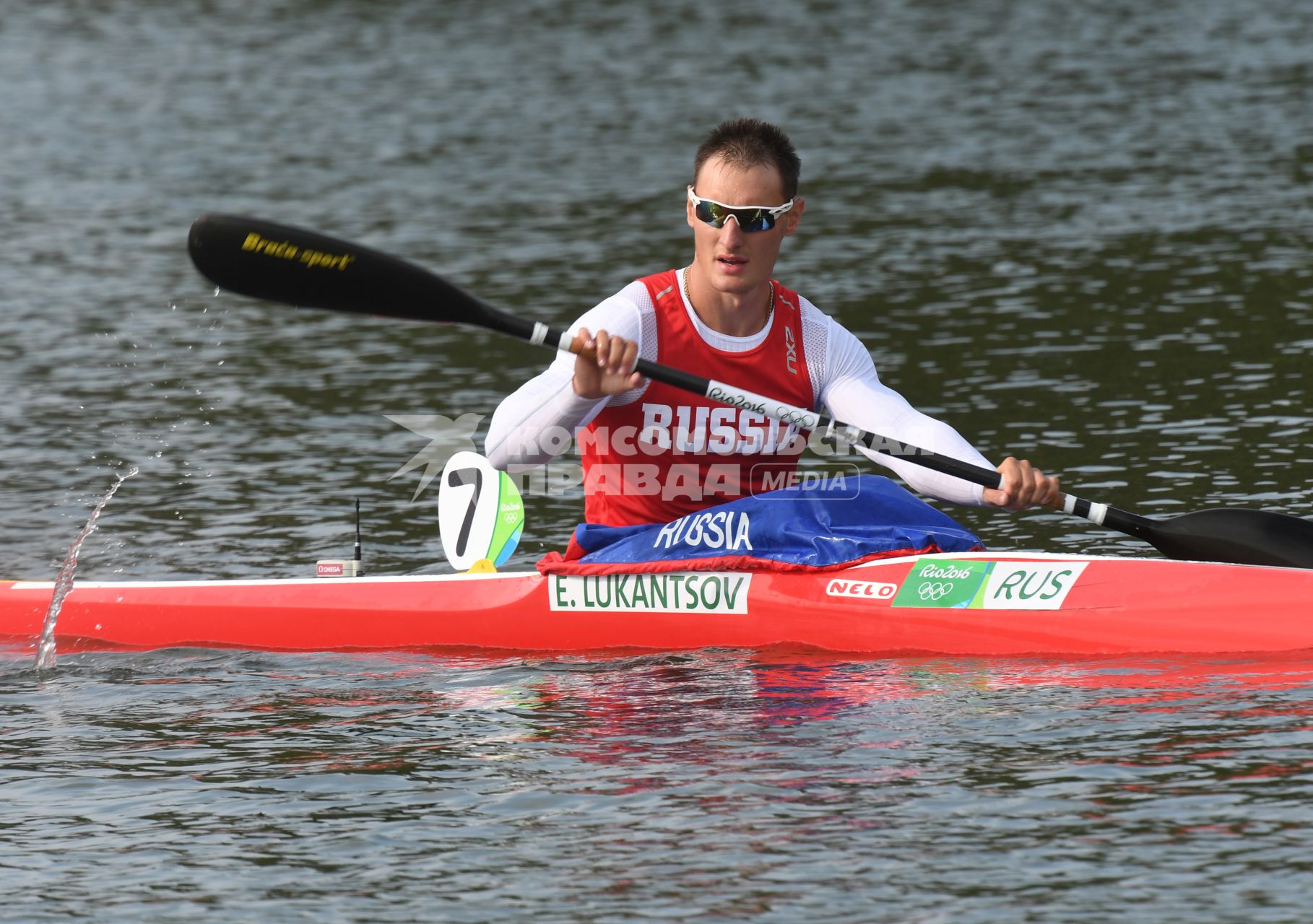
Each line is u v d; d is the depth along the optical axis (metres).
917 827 16.48
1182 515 22.66
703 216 21.56
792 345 22.53
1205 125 80.81
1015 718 19.39
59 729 20.47
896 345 44.22
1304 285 48.94
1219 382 38.47
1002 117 86.00
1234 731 18.58
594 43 118.88
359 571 25.39
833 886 15.33
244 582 25.03
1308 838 15.87
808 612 22.64
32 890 15.80
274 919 15.12
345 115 93.31
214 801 17.86
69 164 80.19
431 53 116.31
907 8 130.12
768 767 18.14
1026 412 36.66
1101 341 43.41
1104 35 113.88
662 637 23.17
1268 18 117.38
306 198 71.12
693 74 104.12
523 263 57.38
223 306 52.06
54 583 25.72
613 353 20.48
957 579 22.45
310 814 17.39
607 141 83.62
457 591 24.17
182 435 37.03
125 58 115.81
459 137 86.00
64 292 54.34
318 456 35.19
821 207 66.31
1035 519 29.05
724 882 15.48
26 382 42.38
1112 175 70.12
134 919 15.20
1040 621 21.97
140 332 48.50
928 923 14.60
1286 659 21.02
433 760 18.86
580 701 20.86
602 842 16.44
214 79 106.75
